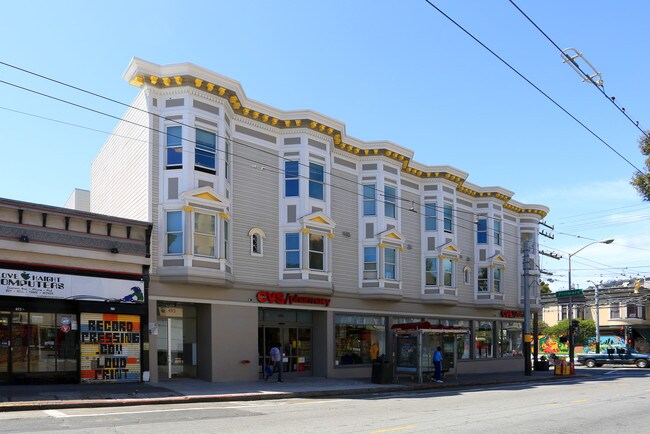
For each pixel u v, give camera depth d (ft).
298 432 38.70
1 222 62.39
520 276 142.00
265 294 85.20
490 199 131.54
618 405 59.98
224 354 79.25
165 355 78.23
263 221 87.25
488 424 44.34
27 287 63.46
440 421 45.62
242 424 42.57
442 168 116.16
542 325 229.25
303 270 88.48
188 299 76.28
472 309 126.93
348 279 98.63
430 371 95.20
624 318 210.18
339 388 75.77
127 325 70.69
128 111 82.84
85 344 67.41
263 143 88.69
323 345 94.32
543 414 51.65
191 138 76.02
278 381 82.02
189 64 75.46
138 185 77.66
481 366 127.03
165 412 49.93
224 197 78.28
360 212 102.27
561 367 116.78
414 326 92.32
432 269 114.42
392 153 104.22
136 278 71.61
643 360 160.97
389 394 74.43
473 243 129.29
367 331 102.27
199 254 75.20
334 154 98.89
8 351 62.69
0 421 42.68
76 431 37.86
